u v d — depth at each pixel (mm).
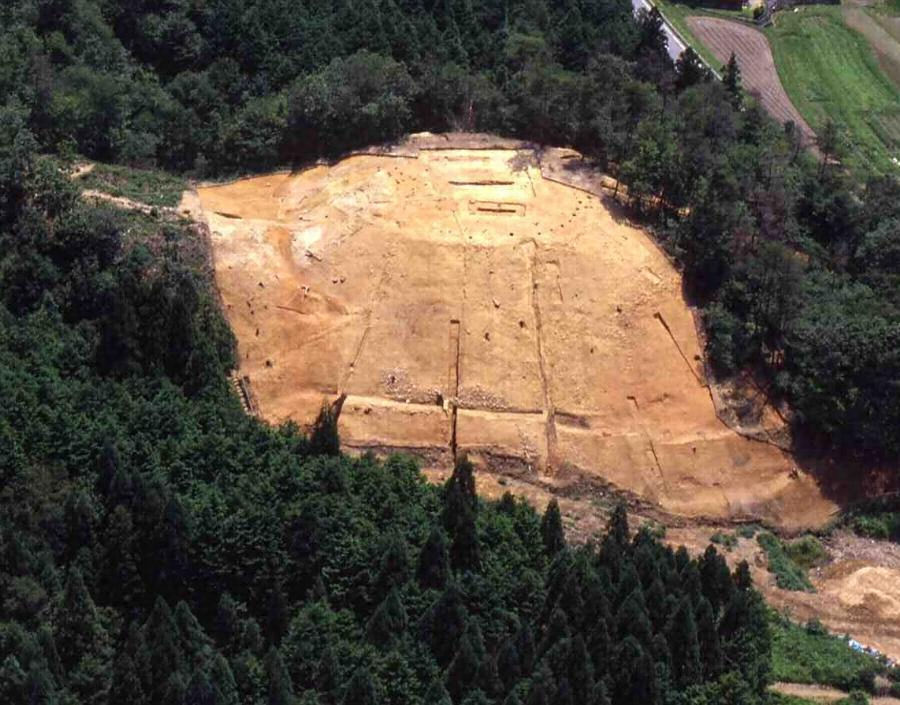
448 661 63375
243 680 61094
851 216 93875
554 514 70188
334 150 93250
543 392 83188
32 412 69688
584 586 65688
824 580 80938
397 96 93750
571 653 61906
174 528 64438
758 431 84500
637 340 85500
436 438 81125
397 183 90250
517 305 85438
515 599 66312
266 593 65625
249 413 78938
